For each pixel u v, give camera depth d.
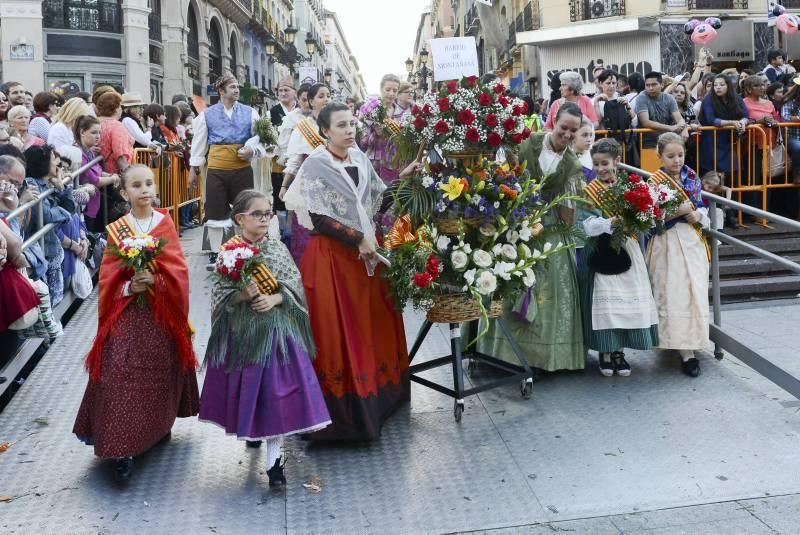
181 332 3.78
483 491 3.57
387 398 4.27
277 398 3.57
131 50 22.47
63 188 5.90
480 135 4.13
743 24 16.44
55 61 21.58
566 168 4.62
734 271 7.01
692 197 5.02
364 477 3.73
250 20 34.62
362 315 4.11
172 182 9.76
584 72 17.50
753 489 3.53
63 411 4.47
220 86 7.56
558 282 4.83
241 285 3.58
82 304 6.54
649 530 3.22
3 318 4.38
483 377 5.04
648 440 4.05
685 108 8.92
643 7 20.45
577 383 4.90
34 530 3.27
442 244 4.18
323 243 4.07
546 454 3.93
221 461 3.93
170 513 3.42
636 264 4.84
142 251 3.61
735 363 5.18
